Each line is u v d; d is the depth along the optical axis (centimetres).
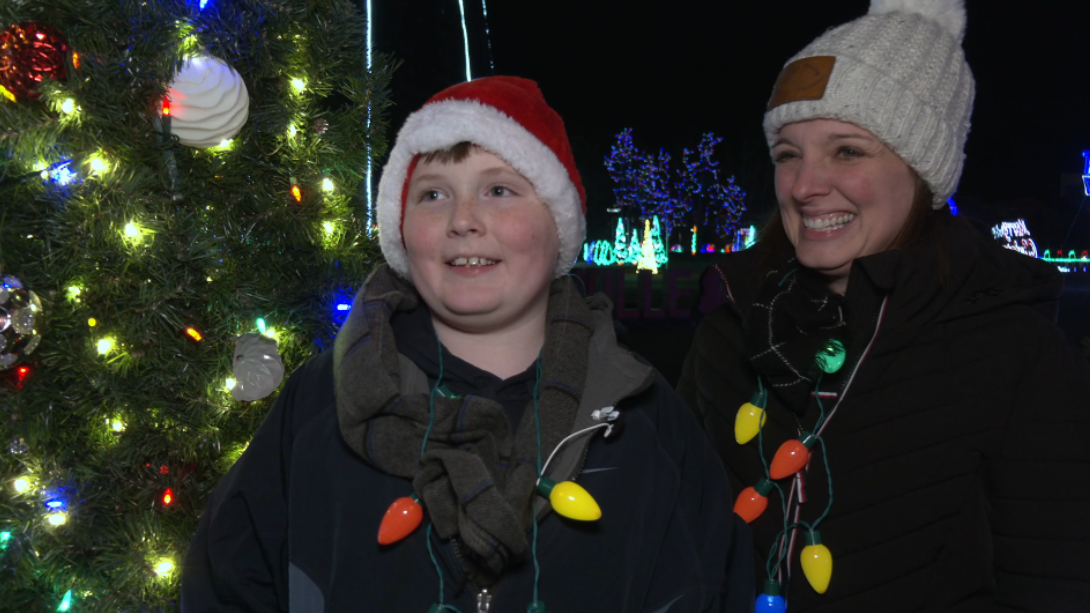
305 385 136
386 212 136
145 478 207
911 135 147
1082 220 2880
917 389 149
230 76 199
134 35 190
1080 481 134
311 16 235
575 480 124
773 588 146
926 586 145
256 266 226
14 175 182
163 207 202
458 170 125
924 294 148
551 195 127
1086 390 140
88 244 188
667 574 127
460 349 132
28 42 173
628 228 2977
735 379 172
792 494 155
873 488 149
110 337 194
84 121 185
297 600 120
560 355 128
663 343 962
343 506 122
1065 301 1409
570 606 120
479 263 124
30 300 179
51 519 193
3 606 194
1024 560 137
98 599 200
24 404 188
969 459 145
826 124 152
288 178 230
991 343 146
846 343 150
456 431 117
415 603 119
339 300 243
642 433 132
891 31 154
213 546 127
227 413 218
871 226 153
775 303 160
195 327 208
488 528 108
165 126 198
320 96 243
